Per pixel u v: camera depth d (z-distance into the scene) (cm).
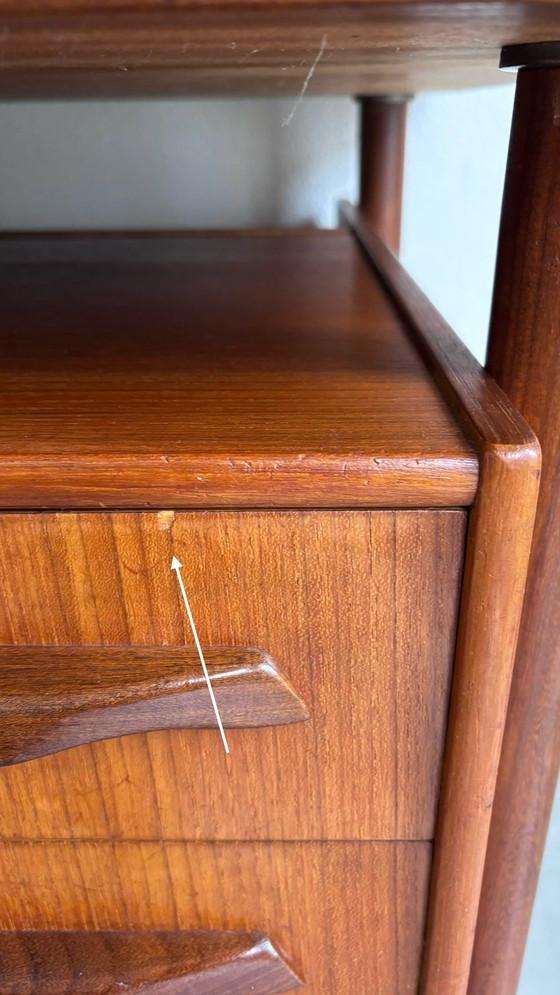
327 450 36
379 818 44
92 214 95
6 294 67
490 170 93
